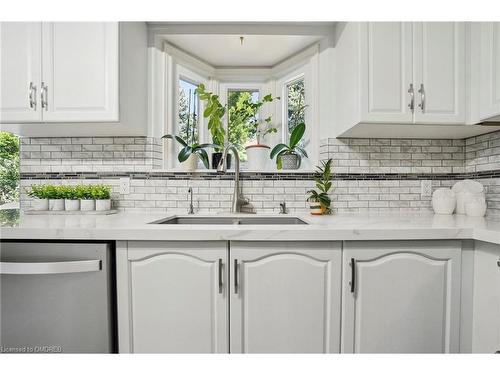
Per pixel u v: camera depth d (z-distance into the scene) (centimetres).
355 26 144
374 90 141
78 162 177
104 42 145
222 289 112
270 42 184
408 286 115
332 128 176
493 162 157
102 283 110
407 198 178
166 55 183
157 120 180
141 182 177
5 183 193
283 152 184
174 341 113
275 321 113
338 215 163
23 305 110
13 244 109
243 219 163
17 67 144
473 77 142
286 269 112
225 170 172
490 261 108
